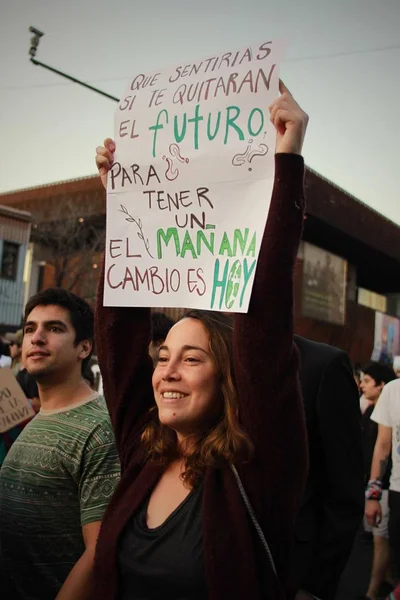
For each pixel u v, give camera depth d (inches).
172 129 87.7
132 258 88.9
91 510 99.3
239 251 79.2
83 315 115.4
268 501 74.9
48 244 1248.2
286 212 74.7
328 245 1485.0
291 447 75.2
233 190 81.5
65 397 111.6
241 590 70.1
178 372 80.4
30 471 103.0
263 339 74.3
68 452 102.0
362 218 1423.5
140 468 85.0
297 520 112.2
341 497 113.4
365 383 275.1
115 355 92.0
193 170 84.7
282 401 74.8
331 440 113.7
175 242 85.5
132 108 91.8
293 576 109.0
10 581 103.2
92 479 100.7
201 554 72.5
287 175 75.1
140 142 90.0
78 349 113.9
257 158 80.2
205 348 80.7
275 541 75.2
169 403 80.0
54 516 101.2
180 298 84.0
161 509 78.1
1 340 292.4
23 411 147.8
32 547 101.1
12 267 1073.5
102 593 77.0
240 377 75.8
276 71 81.0
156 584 72.7
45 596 100.6
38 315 112.4
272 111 78.2
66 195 1221.7
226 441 76.0
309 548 112.0
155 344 147.8
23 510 102.1
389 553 204.1
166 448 82.2
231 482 75.4
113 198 91.3
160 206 87.4
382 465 195.3
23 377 203.0
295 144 76.0
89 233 1251.8
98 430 103.9
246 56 84.2
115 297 89.6
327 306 1300.4
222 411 80.9
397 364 296.5
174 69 90.3
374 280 1971.0
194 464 77.0
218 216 82.1
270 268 74.5
